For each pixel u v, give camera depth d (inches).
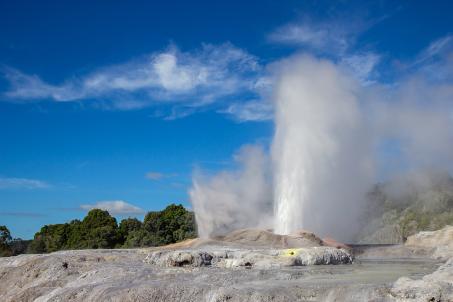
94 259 1414.9
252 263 1162.0
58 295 1013.8
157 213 3722.9
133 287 936.3
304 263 1184.8
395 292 730.2
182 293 881.5
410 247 1657.2
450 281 736.3
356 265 1219.9
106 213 4259.4
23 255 1706.4
